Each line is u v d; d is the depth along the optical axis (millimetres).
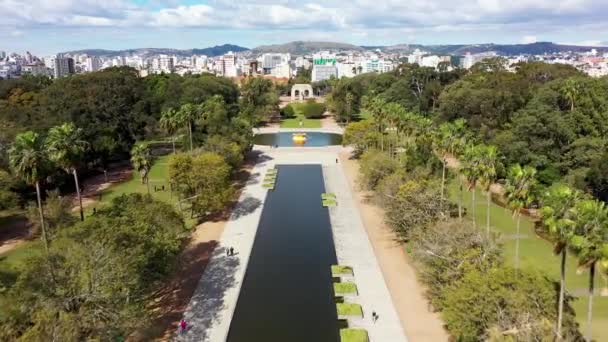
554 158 91125
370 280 63281
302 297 59500
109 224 51719
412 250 63750
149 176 118500
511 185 53375
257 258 71312
